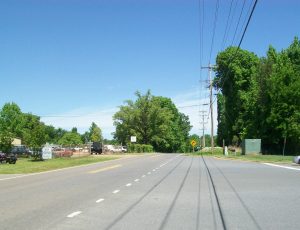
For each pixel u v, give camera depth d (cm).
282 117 6519
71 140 16038
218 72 8631
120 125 11775
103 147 8862
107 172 2992
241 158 5191
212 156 6719
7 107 12094
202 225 1036
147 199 1504
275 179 2230
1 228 1004
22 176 2720
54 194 1672
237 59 8281
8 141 5797
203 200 1470
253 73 7800
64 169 3462
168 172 2914
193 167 3491
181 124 18062
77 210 1267
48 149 5647
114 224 1052
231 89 8469
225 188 1827
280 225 1030
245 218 1126
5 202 1446
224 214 1188
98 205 1368
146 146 10400
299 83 6494
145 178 2423
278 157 4988
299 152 6625
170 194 1645
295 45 7781
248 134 7238
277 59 7369
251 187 1853
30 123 12175
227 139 9169
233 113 8462
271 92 6594
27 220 1109
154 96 12112
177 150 15988
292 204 1363
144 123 11781
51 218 1136
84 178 2466
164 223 1063
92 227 1015
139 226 1025
